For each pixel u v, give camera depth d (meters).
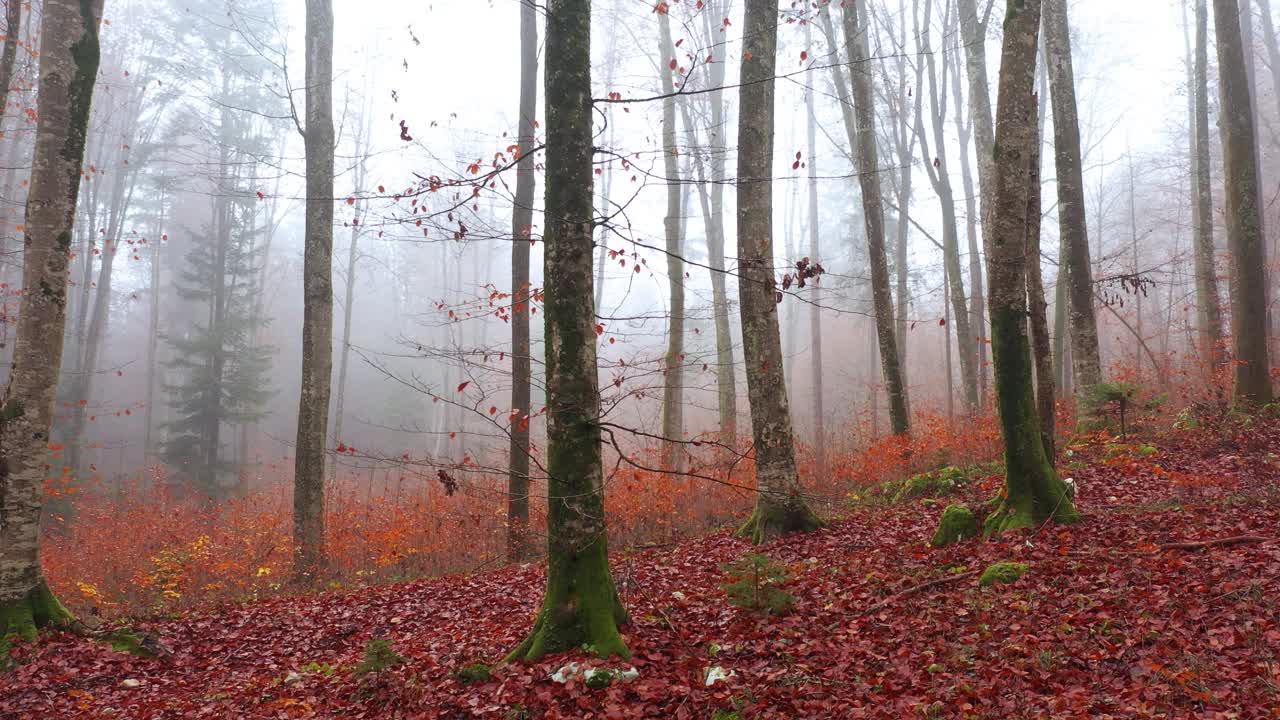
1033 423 8.68
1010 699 4.70
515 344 12.23
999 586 6.83
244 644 8.77
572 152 6.31
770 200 11.23
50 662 7.61
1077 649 5.29
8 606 8.09
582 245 6.30
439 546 13.25
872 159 15.86
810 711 4.92
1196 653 4.92
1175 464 11.05
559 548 6.32
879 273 15.65
